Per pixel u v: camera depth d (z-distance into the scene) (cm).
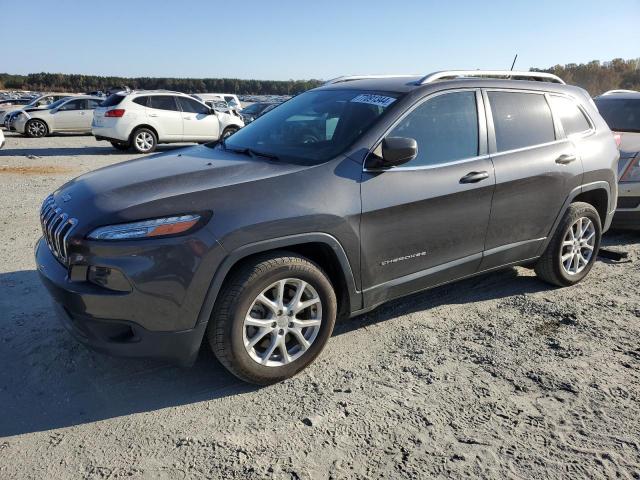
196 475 248
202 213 287
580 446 270
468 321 412
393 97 373
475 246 398
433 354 360
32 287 455
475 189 381
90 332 285
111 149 1662
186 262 280
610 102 796
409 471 252
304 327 328
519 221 420
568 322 412
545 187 429
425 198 356
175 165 354
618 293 474
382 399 308
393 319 414
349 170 332
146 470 251
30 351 352
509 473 251
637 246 623
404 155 326
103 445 268
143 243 274
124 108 1495
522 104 429
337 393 315
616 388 321
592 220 480
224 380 329
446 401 307
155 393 314
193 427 283
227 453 263
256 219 295
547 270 466
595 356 359
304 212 308
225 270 290
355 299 346
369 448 268
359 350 365
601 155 475
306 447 268
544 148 432
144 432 279
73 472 249
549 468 254
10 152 1517
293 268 310
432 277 382
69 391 313
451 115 384
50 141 1902
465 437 276
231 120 1684
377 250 344
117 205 287
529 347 371
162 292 278
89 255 277
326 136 366
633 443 273
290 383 325
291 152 364
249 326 310
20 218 693
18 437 273
